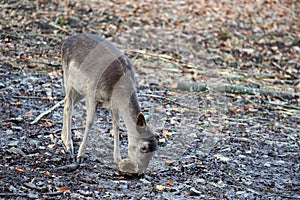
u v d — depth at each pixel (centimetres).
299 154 1135
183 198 880
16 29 1672
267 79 1614
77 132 1105
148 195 878
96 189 877
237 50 1808
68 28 1755
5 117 1130
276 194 938
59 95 1293
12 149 978
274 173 1030
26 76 1377
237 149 1131
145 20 1920
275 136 1226
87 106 964
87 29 1775
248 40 1898
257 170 1038
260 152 1127
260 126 1277
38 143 1028
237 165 1048
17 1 1856
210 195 903
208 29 1938
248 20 2058
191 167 1012
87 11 1903
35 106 1211
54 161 958
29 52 1536
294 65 1745
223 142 1161
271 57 1789
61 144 1034
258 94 1478
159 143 1097
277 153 1131
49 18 1788
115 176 935
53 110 1198
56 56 1539
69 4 1916
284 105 1420
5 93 1259
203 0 2180
